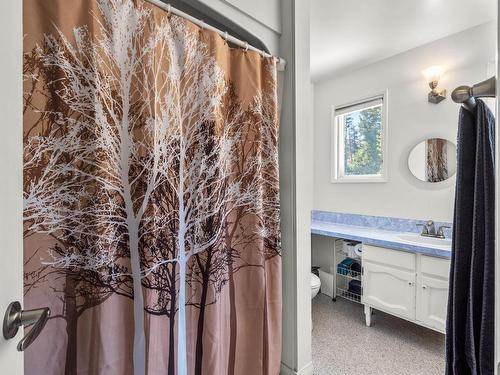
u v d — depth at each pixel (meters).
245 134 1.30
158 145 1.01
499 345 0.51
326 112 2.95
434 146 2.15
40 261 0.82
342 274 2.64
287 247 1.51
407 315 1.88
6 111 0.46
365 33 2.02
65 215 0.85
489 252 0.73
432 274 1.76
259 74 1.33
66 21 0.83
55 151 0.83
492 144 0.77
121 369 0.95
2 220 0.44
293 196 1.48
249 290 1.33
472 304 0.79
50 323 0.84
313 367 1.62
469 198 0.82
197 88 1.14
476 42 1.93
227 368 1.27
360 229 2.51
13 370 0.47
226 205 1.26
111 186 0.92
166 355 1.06
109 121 0.91
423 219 2.22
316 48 2.24
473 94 0.71
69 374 0.87
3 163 0.44
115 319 0.93
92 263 0.89
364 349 1.84
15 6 0.49
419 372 1.62
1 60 0.44
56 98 0.83
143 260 0.99
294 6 1.43
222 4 1.24
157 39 1.00
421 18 1.83
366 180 2.59
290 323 1.50
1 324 0.43
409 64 2.29
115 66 0.92
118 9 0.92
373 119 2.60
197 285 1.15
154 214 1.01
